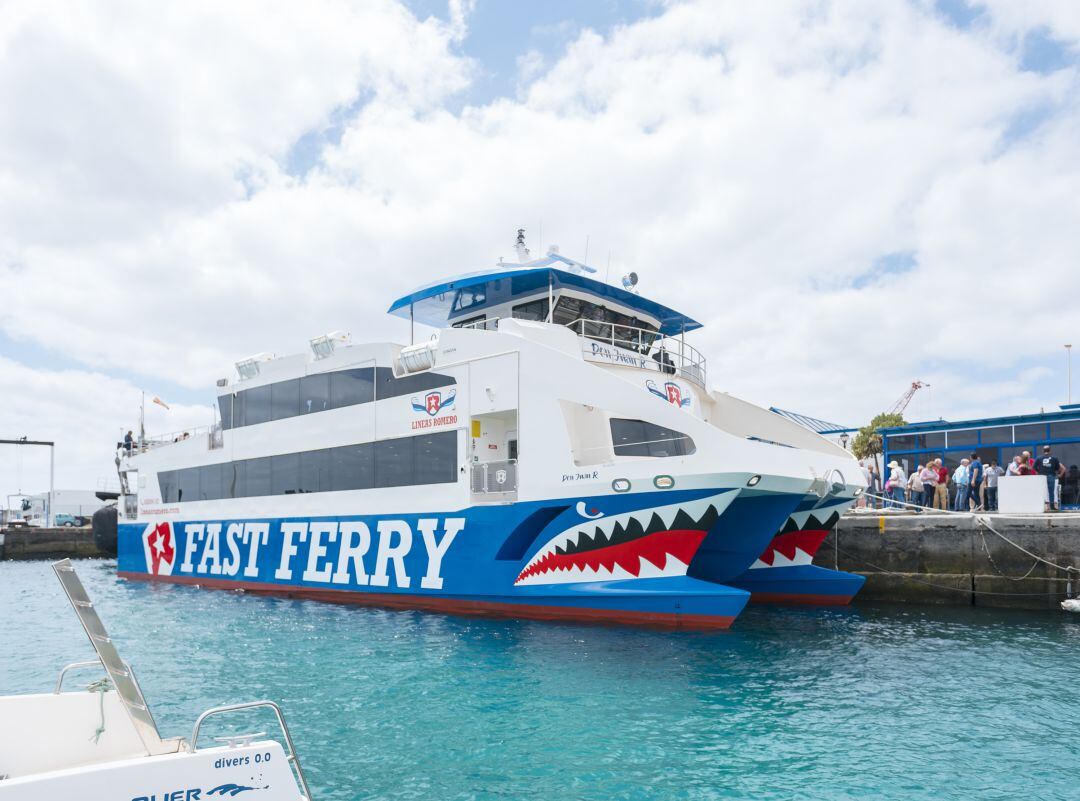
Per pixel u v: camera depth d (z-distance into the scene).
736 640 11.91
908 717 8.22
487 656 10.88
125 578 24.36
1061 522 15.26
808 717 8.20
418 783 6.42
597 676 9.80
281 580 17.88
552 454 13.10
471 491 14.14
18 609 18.09
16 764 5.04
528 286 15.66
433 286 15.98
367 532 15.95
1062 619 14.40
